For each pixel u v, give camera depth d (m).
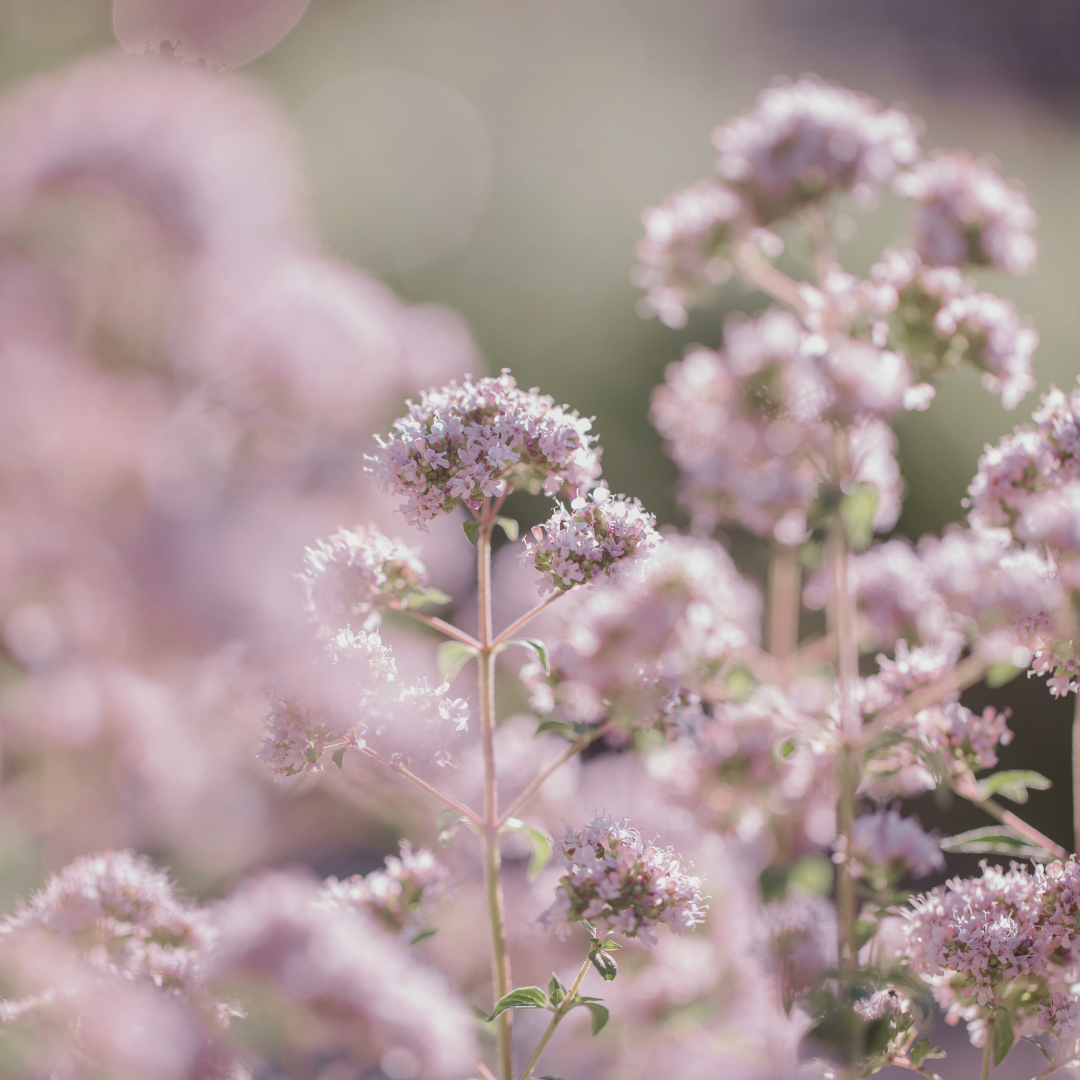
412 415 0.64
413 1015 0.65
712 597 0.72
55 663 0.66
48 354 0.67
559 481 0.64
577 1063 0.73
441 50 2.41
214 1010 0.64
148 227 0.68
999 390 0.71
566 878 0.63
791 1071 0.69
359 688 0.63
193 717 0.67
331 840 0.74
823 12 2.97
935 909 0.64
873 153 0.73
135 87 0.69
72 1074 0.63
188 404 0.69
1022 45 2.71
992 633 0.66
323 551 0.64
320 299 0.72
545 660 0.64
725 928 0.73
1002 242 0.71
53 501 0.66
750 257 0.75
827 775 0.70
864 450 0.71
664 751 0.74
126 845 0.70
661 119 2.42
